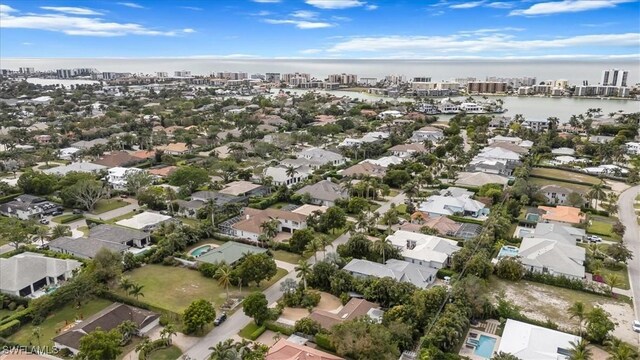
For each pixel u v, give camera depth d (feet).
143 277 337.52
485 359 240.73
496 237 392.88
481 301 278.05
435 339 242.58
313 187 517.14
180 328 270.67
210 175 569.23
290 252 380.17
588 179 598.34
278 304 287.28
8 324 266.98
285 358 225.56
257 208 475.72
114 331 242.78
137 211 476.95
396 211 433.89
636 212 473.26
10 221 397.39
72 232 416.05
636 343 255.91
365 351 228.02
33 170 586.04
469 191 525.75
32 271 320.29
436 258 346.74
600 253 367.45
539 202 492.54
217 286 324.80
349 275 311.47
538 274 332.80
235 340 259.39
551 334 251.60
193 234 397.19
